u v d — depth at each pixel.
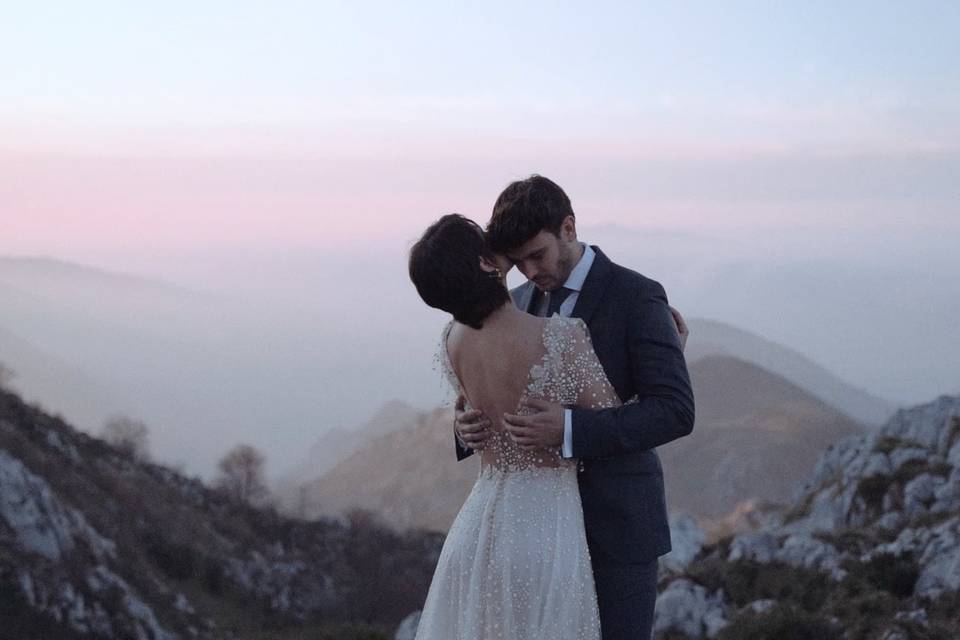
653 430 4.21
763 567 22.78
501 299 4.38
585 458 4.42
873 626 16.81
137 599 46.25
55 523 45.22
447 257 4.28
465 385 4.53
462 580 4.45
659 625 20.61
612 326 4.48
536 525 4.35
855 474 30.56
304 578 65.25
